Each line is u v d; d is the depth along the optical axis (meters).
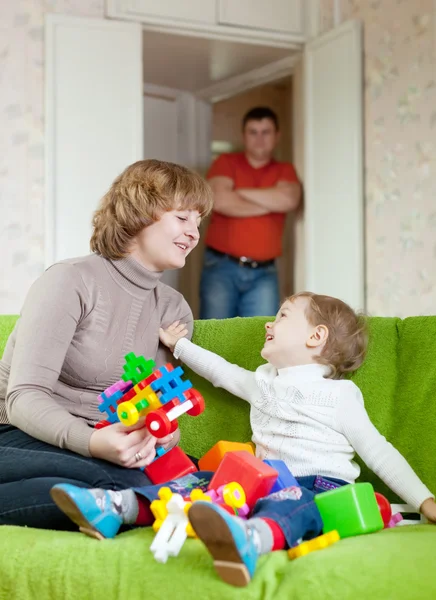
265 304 4.17
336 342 1.57
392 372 1.60
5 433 1.49
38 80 3.67
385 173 3.62
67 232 3.68
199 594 1.06
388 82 3.59
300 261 4.29
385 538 1.19
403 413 1.55
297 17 4.07
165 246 1.54
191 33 3.89
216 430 1.70
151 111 4.93
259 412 1.54
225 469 1.29
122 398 1.37
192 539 1.20
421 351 1.57
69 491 1.15
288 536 1.16
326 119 3.93
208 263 4.22
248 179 4.24
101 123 3.74
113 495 1.23
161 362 1.68
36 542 1.21
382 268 3.64
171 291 1.73
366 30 3.73
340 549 1.13
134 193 1.52
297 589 1.04
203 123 5.07
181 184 1.54
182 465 1.42
